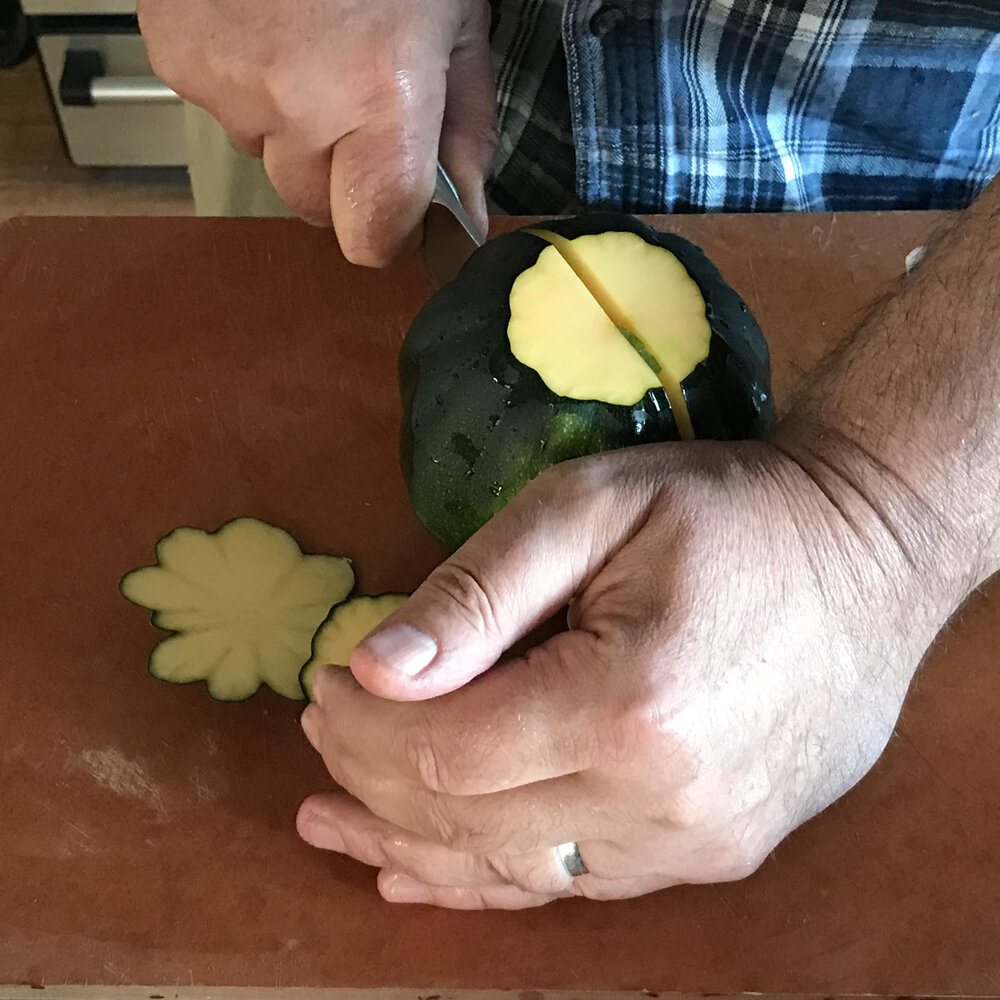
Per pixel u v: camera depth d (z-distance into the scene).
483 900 0.34
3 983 0.33
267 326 0.48
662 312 0.36
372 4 0.41
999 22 0.47
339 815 0.34
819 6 0.48
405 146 0.41
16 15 0.94
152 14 0.42
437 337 0.37
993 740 0.38
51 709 0.38
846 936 0.35
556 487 0.29
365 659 0.27
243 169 0.58
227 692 0.38
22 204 0.97
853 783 0.33
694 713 0.28
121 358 0.46
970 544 0.31
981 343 0.29
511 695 0.28
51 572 0.41
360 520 0.43
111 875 0.35
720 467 0.30
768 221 0.51
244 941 0.34
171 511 0.43
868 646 0.30
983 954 0.35
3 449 0.44
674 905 0.35
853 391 0.31
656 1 0.48
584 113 0.50
